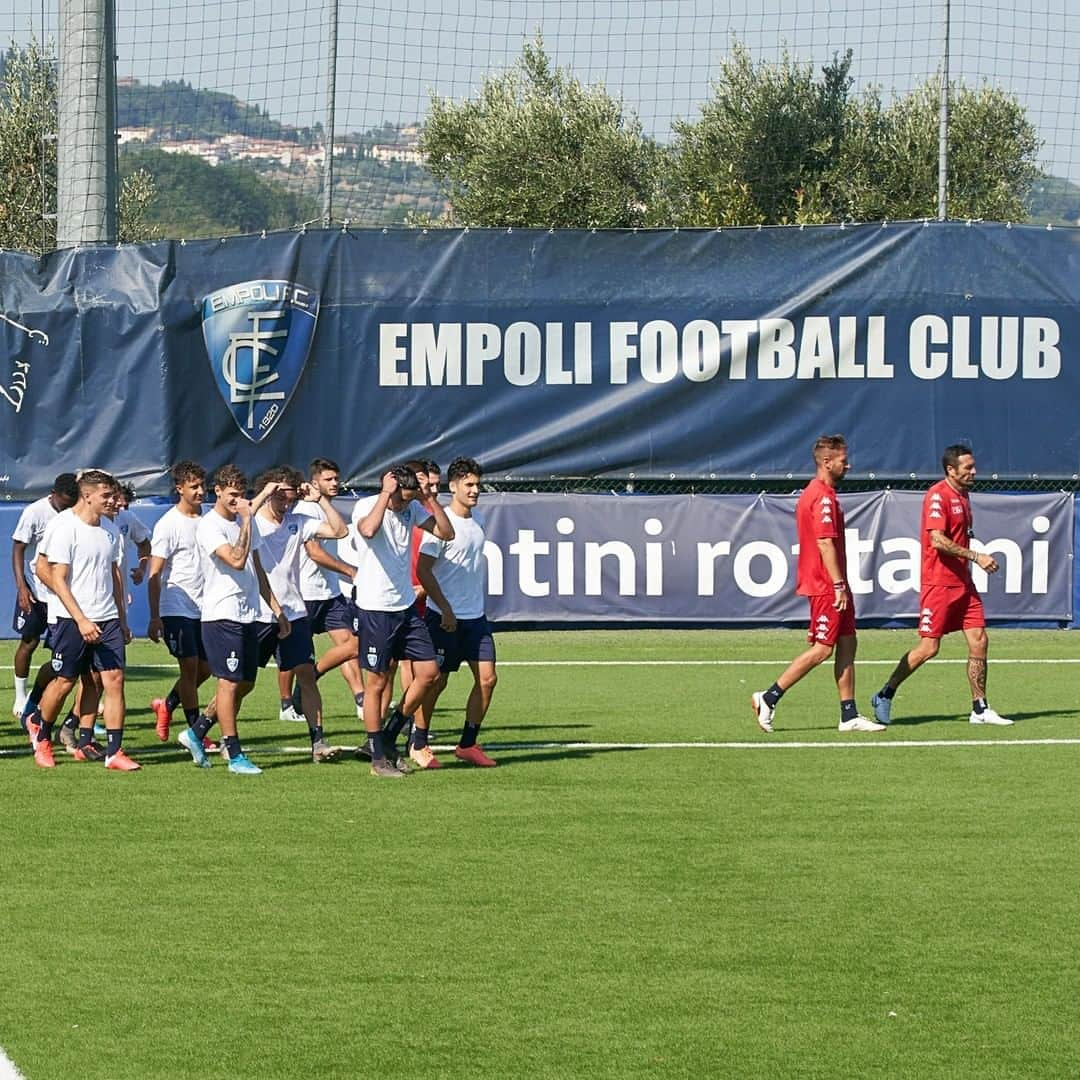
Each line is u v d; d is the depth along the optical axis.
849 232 63.12
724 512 62.62
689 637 63.12
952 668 55.25
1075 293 63.31
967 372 63.25
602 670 54.62
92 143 63.25
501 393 63.19
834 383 63.31
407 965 22.44
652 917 24.77
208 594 36.22
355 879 27.02
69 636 36.66
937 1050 19.30
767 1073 18.58
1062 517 62.78
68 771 36.97
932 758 38.28
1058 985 21.64
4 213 93.62
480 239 62.97
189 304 62.50
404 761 36.88
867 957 22.81
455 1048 19.31
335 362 62.91
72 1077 18.44
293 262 62.62
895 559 62.66
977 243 63.25
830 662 56.72
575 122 103.75
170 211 77.38
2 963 22.53
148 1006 20.78
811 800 33.44
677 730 42.56
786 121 99.75
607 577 62.56
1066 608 62.84
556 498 62.56
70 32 62.97
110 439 62.50
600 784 35.16
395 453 63.06
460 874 27.36
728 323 63.25
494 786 34.97
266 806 32.88
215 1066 18.77
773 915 24.89
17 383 62.50
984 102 99.06
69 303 62.50
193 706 39.53
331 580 44.00
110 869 27.70
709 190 99.81
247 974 22.06
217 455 62.66
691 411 63.25
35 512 44.78
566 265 63.19
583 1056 19.08
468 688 50.78
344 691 50.72
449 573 36.56
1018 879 27.06
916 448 63.38
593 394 63.25
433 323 62.97
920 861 28.30
